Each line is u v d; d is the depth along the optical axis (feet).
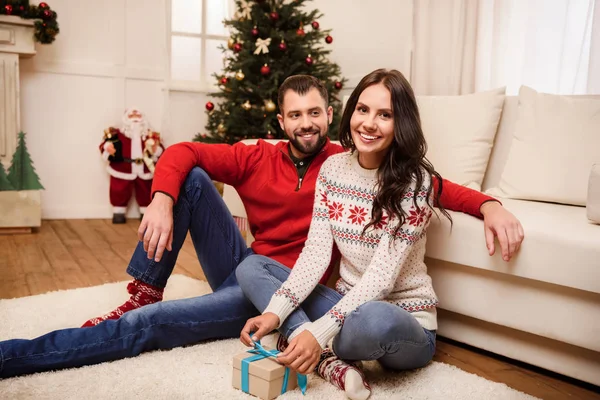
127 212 14.29
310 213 5.45
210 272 5.80
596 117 6.39
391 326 4.05
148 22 14.20
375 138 4.41
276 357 4.15
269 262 4.97
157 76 14.40
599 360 4.71
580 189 6.18
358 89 4.60
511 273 4.92
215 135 12.35
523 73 9.75
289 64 11.74
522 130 6.97
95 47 13.73
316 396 4.20
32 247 10.33
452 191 5.42
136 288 5.32
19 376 4.36
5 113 11.59
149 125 14.19
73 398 4.00
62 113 13.55
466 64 10.78
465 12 10.79
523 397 4.39
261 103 11.94
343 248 4.76
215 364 4.76
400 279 4.73
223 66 14.92
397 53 12.70
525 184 6.63
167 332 4.93
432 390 4.45
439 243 5.44
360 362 4.77
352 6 13.96
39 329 5.55
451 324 5.80
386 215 4.53
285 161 5.60
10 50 11.56
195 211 5.45
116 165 13.41
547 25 9.41
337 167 4.90
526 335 5.18
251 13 11.86
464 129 7.40
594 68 8.57
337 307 4.25
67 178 13.80
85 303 6.49
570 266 4.55
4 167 11.68
